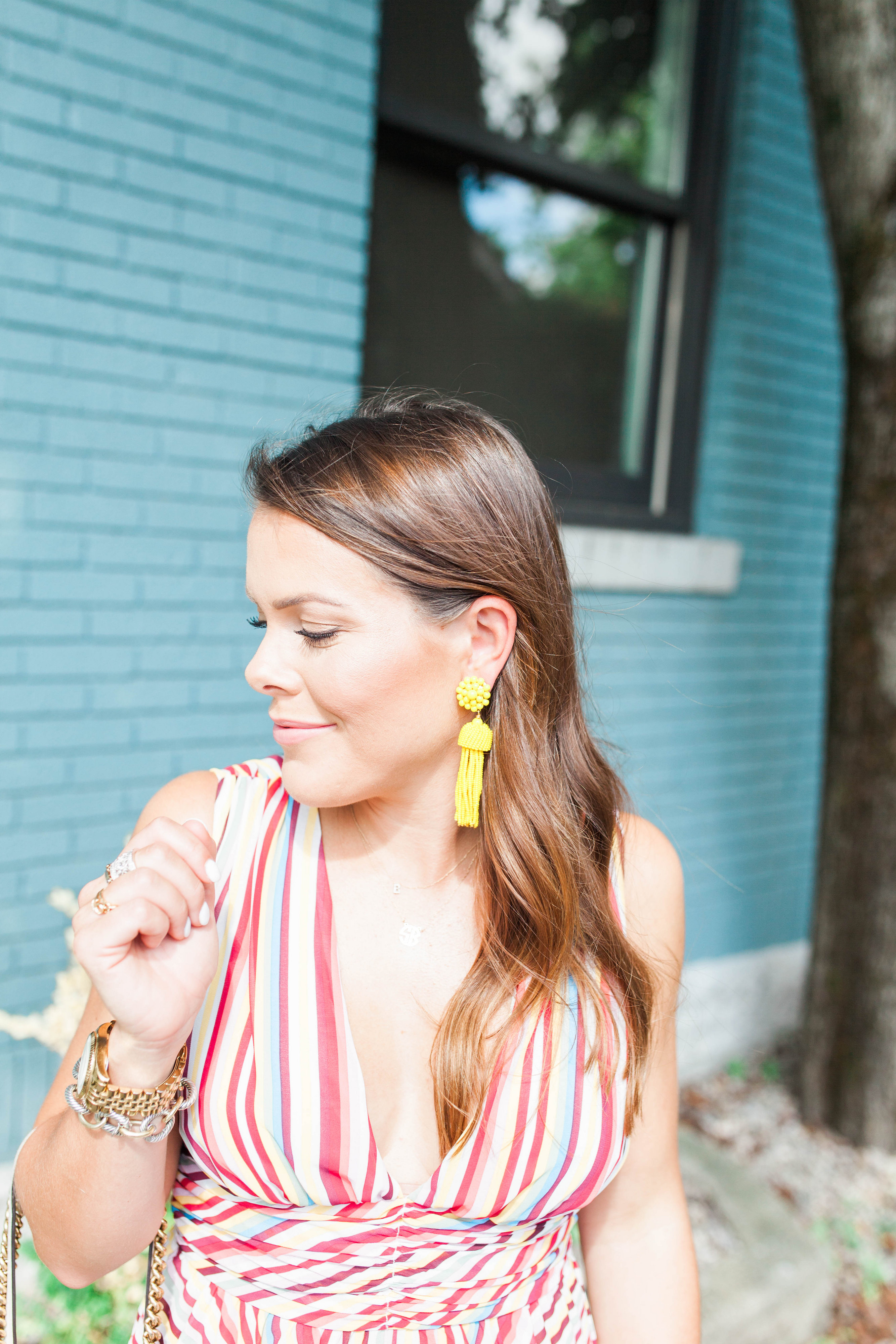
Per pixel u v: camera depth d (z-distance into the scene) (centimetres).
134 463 251
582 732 113
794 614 414
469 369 339
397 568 90
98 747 252
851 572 316
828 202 307
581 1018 103
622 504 380
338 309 279
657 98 369
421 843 105
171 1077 86
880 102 286
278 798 106
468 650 99
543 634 105
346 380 284
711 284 380
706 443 387
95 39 230
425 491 93
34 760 243
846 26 284
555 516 109
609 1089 104
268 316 267
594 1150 102
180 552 260
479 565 95
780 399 396
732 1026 398
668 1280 111
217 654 269
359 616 89
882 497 307
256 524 93
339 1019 98
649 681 368
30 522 237
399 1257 97
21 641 239
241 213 258
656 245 378
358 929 103
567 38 339
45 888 246
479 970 102
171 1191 103
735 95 371
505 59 327
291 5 258
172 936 81
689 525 390
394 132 309
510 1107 99
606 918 108
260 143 258
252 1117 94
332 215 274
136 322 246
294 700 93
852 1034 326
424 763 102
